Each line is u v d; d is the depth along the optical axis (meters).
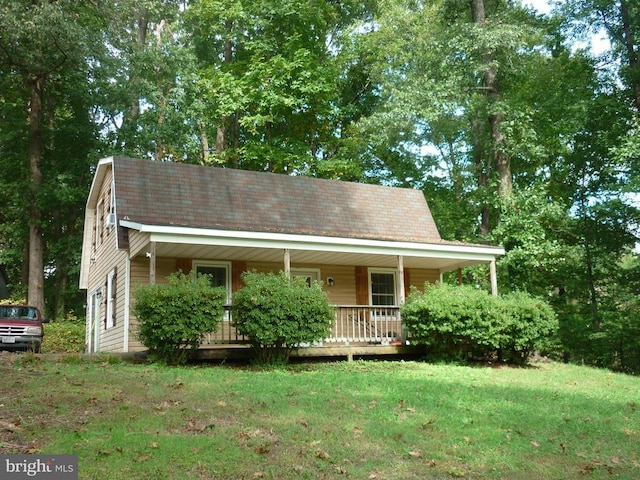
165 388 9.31
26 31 24.11
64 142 30.94
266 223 18.97
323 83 28.39
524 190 24.44
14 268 35.31
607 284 27.14
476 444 7.04
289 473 5.73
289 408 8.33
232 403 8.41
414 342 16.36
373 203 22.27
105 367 11.70
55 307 32.84
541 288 27.09
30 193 27.59
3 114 30.47
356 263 20.23
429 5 29.62
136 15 32.69
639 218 25.78
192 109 30.61
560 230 26.42
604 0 25.22
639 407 10.24
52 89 30.73
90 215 24.23
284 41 30.06
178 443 6.34
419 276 21.80
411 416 8.32
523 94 26.97
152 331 12.87
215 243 14.88
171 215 17.48
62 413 7.33
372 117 24.77
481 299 16.09
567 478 6.09
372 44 30.86
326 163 29.22
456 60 24.52
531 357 18.28
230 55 32.94
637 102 25.50
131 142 29.67
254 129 28.25
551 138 26.45
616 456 6.96
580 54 27.38
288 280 14.47
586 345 26.95
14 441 6.18
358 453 6.44
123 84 29.97
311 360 15.93
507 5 26.11
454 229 29.19
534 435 7.64
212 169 19.69
